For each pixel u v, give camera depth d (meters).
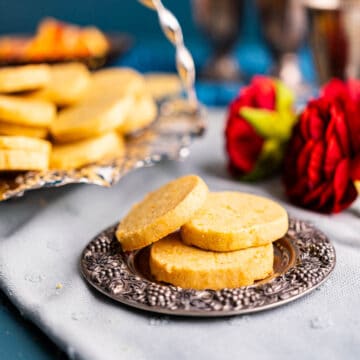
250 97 0.50
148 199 0.40
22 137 0.42
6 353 0.32
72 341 0.31
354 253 0.38
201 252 0.35
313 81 0.76
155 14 0.98
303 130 0.45
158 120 0.56
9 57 0.65
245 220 0.36
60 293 0.35
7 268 0.37
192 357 0.30
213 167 0.52
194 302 0.32
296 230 0.39
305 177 0.44
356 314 0.33
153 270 0.35
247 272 0.34
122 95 0.51
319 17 0.57
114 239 0.38
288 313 0.33
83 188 0.48
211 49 0.81
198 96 0.71
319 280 0.34
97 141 0.46
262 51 0.91
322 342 0.31
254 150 0.49
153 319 0.33
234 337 0.32
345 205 0.43
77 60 0.63
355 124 0.43
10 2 0.99
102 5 0.99
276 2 0.69
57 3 0.99
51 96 0.50
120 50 0.70
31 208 0.45
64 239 0.41
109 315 0.33
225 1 0.74
